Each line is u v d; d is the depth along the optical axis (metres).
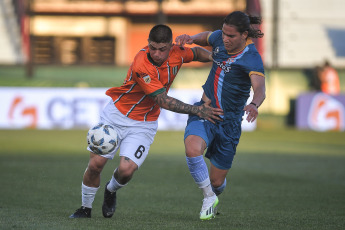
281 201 24.36
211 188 18.89
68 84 63.62
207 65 71.12
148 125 18.91
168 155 42.28
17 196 24.39
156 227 17.16
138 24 79.94
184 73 66.31
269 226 17.97
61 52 78.69
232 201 24.33
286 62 78.75
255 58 18.70
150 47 17.44
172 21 79.06
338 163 38.81
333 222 18.98
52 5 77.12
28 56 66.12
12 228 16.64
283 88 68.50
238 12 18.33
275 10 74.75
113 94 18.88
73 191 26.14
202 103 19.92
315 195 26.05
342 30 79.38
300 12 78.50
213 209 18.77
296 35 78.62
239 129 19.92
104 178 31.25
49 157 39.47
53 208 21.58
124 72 66.62
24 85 62.81
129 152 18.47
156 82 18.22
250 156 42.25
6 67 65.00
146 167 35.53
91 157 18.56
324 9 78.94
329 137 58.12
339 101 66.31
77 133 57.53
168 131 62.06
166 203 23.64
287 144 51.44
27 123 62.47
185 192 26.69
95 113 63.34
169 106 18.33
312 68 68.81
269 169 35.53
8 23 76.50
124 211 21.45
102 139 18.22
